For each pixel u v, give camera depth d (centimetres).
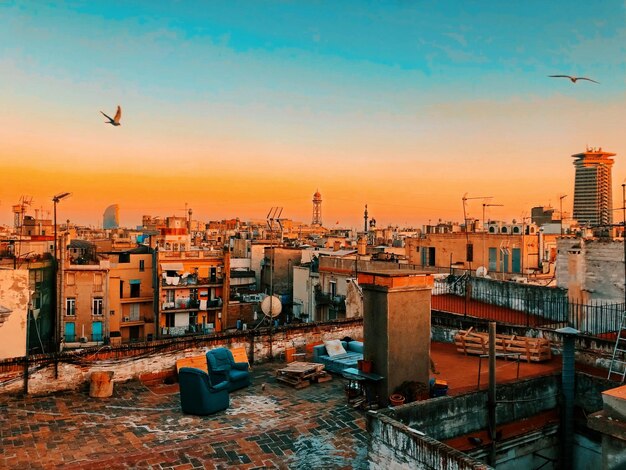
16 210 7119
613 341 1250
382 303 1091
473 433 1001
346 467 868
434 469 700
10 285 2775
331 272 4728
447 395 1055
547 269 4094
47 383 1186
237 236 10056
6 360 1153
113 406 1119
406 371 1099
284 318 5697
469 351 1458
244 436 977
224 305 5569
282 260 6328
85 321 4972
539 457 1108
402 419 900
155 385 1269
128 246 7144
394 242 8000
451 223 6575
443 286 2609
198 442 948
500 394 1061
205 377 1077
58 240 4969
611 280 2098
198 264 5556
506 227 4925
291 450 926
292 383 1255
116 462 864
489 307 2294
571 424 1120
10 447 912
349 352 1487
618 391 622
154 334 5434
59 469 835
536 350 1332
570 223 6084
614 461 602
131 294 5469
